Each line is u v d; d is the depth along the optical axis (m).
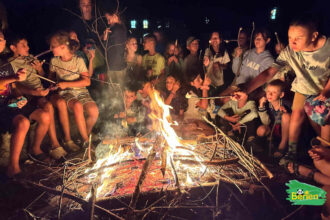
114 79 4.81
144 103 4.29
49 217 2.27
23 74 2.91
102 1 5.08
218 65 4.88
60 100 3.72
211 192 2.48
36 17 5.55
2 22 3.48
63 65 3.84
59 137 3.96
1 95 2.98
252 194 2.50
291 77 3.89
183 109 4.22
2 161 3.12
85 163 2.72
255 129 4.05
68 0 5.45
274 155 3.55
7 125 3.01
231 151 3.21
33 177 2.97
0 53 3.36
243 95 3.09
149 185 2.48
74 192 2.37
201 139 3.44
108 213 2.08
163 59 4.82
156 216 2.24
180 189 2.29
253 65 4.12
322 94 2.72
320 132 3.15
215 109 4.30
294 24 2.62
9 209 2.40
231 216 2.33
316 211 2.36
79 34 4.88
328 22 3.33
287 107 3.78
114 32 4.79
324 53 2.70
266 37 4.05
